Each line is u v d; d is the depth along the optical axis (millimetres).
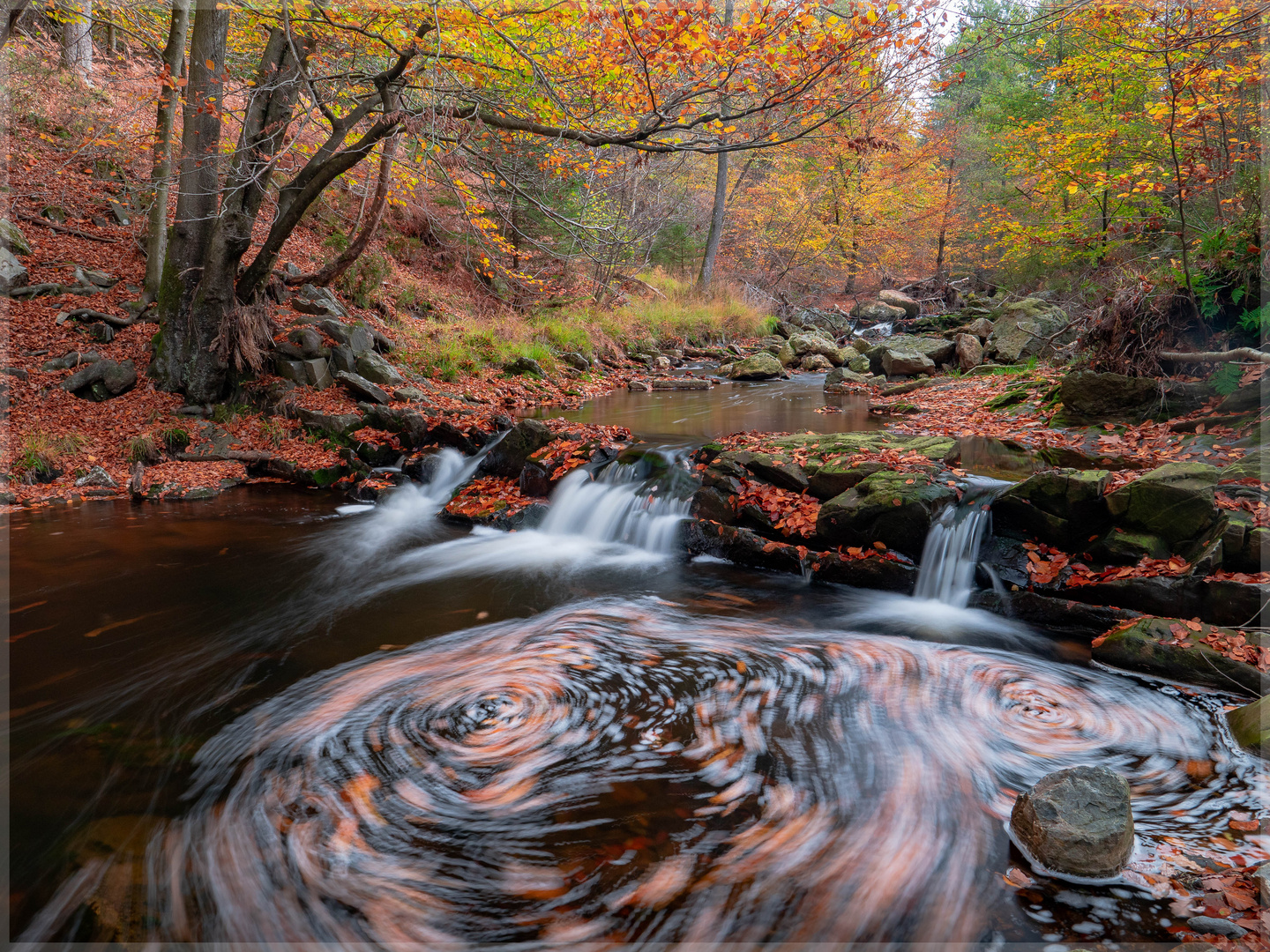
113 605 5715
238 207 9820
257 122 9992
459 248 17438
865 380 15164
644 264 22375
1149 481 5328
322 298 12453
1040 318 15391
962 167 26719
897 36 6844
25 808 3379
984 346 16188
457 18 8117
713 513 7137
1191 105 8836
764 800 3484
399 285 15758
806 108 7504
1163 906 2799
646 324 19953
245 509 8289
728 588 6293
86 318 10898
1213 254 7969
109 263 12500
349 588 6258
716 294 24031
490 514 8102
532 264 19641
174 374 10188
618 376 16469
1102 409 8445
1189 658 4484
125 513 7926
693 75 7398
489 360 14547
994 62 21984
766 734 4055
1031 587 5562
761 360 17125
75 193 13445
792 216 27125
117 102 14289
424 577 6555
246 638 5230
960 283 27078
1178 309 8211
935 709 4316
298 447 9680
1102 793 3100
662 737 4027
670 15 6605
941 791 3561
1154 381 8070
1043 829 3018
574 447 8641
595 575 6648
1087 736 4027
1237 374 7262
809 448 7645
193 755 3824
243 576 6414
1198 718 4156
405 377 12000
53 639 5121
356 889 2939
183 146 9734
